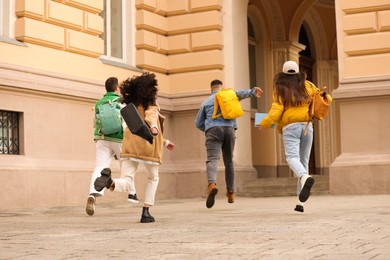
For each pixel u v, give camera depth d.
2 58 12.91
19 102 13.12
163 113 17.39
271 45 22.39
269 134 21.73
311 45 25.88
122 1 16.89
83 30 14.96
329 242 5.84
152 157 8.40
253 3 21.30
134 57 16.95
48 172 13.48
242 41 17.95
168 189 17.14
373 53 15.71
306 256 4.98
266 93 21.95
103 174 8.04
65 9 14.42
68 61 14.52
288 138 9.47
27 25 13.46
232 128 11.27
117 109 10.09
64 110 14.18
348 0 15.89
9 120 13.12
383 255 4.96
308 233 6.63
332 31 25.92
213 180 10.99
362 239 6.03
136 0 17.06
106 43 16.34
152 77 8.34
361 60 15.73
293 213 9.48
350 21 15.85
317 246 5.59
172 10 17.73
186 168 17.28
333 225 7.41
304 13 22.94
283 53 22.42
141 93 8.23
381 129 15.41
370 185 15.29
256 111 21.14
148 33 17.14
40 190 13.28
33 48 13.63
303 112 9.42
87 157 14.70
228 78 17.45
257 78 21.92
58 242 6.37
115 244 6.10
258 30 21.98
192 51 17.56
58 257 5.29
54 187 13.60
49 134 13.75
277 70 22.33
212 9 17.39
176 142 17.56
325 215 8.93
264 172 21.42
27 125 13.27
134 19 17.00
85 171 14.40
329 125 25.70
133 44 16.95
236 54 17.62
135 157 8.32
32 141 13.36
